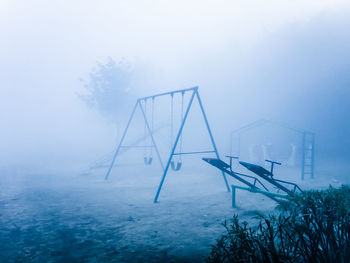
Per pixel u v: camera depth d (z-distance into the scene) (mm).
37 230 4680
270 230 2215
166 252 3643
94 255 3576
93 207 6422
